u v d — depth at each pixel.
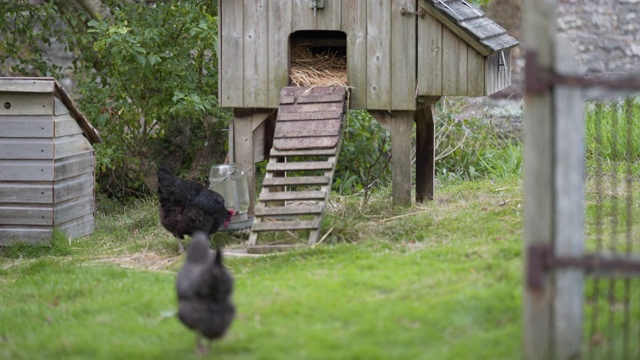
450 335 5.89
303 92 10.04
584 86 5.04
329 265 8.05
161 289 7.79
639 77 5.00
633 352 5.42
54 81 10.06
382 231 9.34
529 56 5.08
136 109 13.86
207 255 5.96
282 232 9.50
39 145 10.16
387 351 5.62
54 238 10.24
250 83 10.49
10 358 6.17
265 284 7.43
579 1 19.00
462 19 9.87
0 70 17.11
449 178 13.71
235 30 10.44
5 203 10.27
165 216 9.26
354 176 13.58
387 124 10.44
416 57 10.10
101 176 14.72
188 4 13.04
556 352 5.20
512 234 8.61
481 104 16.50
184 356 5.72
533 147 5.11
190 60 13.72
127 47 12.25
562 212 5.15
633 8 18.86
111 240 10.83
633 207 9.61
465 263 7.56
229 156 10.79
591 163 12.84
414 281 7.12
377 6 10.12
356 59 10.26
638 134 13.56
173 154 14.66
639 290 6.45
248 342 5.88
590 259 5.06
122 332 6.46
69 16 14.05
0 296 8.08
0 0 14.22
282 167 9.41
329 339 5.80
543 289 5.14
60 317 7.14
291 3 10.29
